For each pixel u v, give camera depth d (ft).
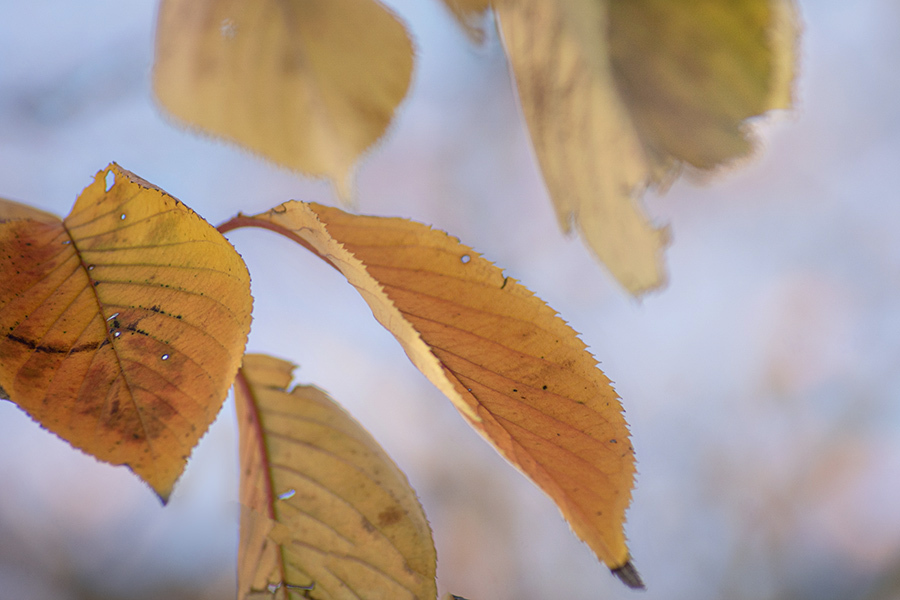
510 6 1.65
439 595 1.59
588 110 1.68
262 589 1.56
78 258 1.52
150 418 1.52
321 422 1.62
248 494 1.60
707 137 1.69
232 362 1.52
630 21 1.66
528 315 1.54
